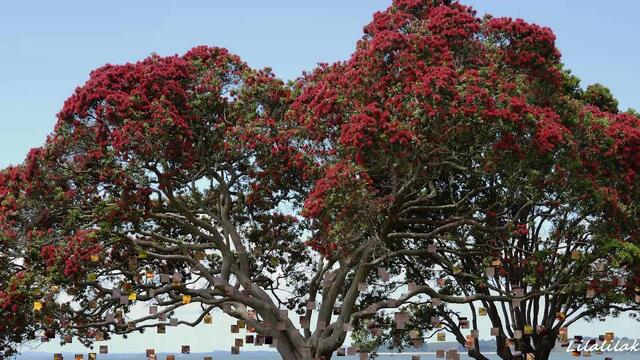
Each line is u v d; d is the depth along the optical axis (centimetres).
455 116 2294
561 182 2506
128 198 2572
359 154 2362
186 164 2650
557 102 2566
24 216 2684
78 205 2692
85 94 2594
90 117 2623
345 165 2391
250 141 2727
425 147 2331
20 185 2722
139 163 2575
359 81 2478
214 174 2842
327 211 2369
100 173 2586
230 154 2742
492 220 2827
